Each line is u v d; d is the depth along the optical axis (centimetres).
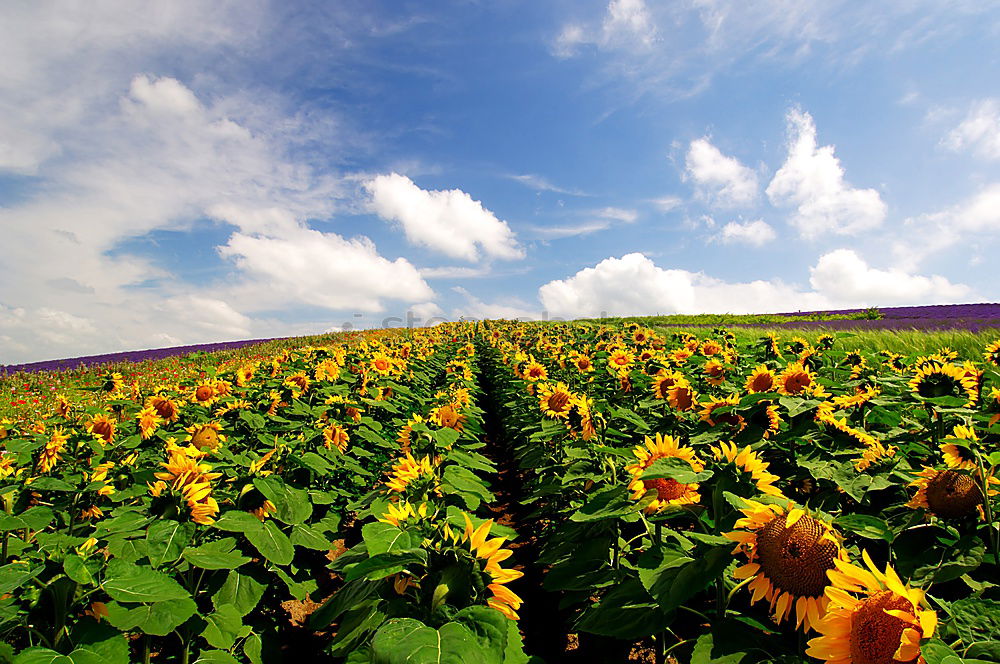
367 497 390
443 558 212
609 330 1537
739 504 206
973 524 270
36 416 998
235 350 2908
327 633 446
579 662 405
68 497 434
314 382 790
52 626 230
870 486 313
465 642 168
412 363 1175
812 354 704
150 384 1725
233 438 608
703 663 212
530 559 591
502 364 1396
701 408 457
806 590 183
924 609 143
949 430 429
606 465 388
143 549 283
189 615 254
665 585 216
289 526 361
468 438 570
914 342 1010
